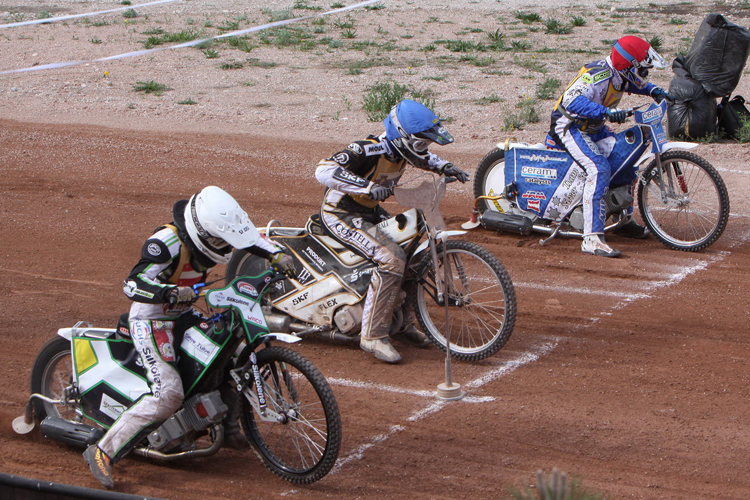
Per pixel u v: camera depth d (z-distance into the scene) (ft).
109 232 47.83
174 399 22.61
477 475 23.52
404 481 23.30
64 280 40.37
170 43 122.31
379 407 27.76
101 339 24.43
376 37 128.06
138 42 124.16
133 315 23.22
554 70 102.22
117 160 63.93
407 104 29.66
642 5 154.51
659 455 24.43
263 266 34.50
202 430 23.43
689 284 39.17
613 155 43.65
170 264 21.97
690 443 25.11
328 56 115.34
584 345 32.76
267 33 131.54
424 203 29.35
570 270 41.50
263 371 23.62
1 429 26.50
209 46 121.70
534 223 47.24
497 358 31.78
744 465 23.79
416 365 31.35
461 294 31.63
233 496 22.74
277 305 33.35
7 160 63.41
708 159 62.08
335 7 156.25
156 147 67.92
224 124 79.61
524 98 88.74
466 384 29.53
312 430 25.93
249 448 25.18
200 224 21.61
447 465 24.09
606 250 43.19
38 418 25.72
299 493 22.81
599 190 42.86
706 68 66.08
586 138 43.32
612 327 34.42
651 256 43.39
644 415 26.96
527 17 139.54
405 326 32.78
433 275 32.45
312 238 32.76
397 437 25.73
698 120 66.85
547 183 45.52
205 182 58.23
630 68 42.11
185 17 146.51
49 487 18.89
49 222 49.52
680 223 47.70
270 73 105.09
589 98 42.83
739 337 33.19
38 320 35.45
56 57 114.01
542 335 33.83
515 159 46.26
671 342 32.89
